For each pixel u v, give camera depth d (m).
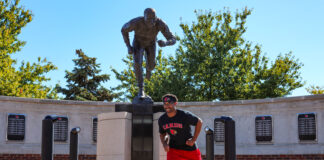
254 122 12.39
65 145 12.41
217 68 24.61
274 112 12.20
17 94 22.12
